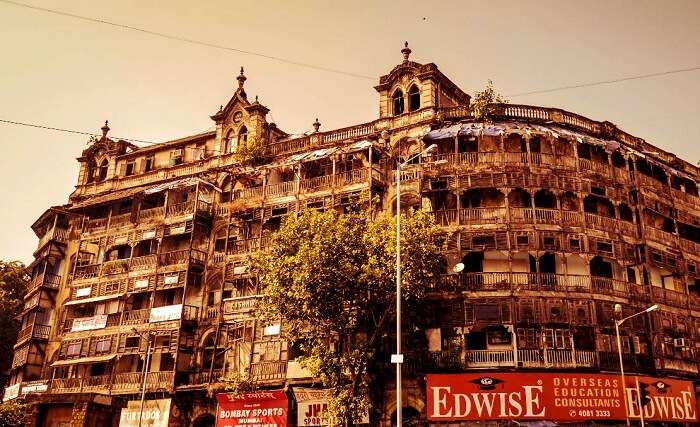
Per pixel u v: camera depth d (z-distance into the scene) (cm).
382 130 4225
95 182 5328
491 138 4028
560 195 3859
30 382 4594
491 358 3375
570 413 3228
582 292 3569
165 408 3962
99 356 4381
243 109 4838
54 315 4891
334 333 3406
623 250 3847
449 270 3681
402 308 3306
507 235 3669
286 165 4228
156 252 4641
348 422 3014
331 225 3216
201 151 4984
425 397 3416
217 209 4569
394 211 3975
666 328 3803
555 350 3384
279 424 3569
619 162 4262
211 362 4031
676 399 3488
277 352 3847
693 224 4384
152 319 4291
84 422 3900
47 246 5053
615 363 3447
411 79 4281
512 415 3212
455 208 3909
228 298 4219
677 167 4644
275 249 3319
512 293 3512
